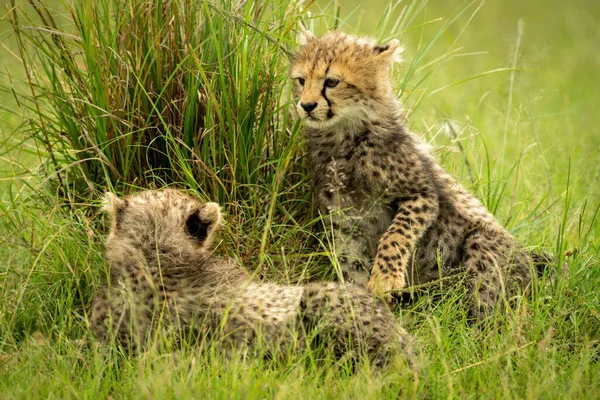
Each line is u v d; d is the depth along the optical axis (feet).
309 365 27.20
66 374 25.88
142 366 25.11
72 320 29.96
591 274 34.35
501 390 25.18
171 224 28.25
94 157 32.78
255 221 33.71
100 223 33.22
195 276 28.04
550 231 38.60
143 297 27.25
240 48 33.47
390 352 27.07
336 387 25.45
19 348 28.55
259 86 34.47
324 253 31.89
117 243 28.04
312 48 34.12
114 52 32.55
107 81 33.12
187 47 33.58
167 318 27.12
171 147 33.78
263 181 34.58
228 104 32.99
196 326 27.17
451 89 62.03
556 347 28.43
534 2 88.79
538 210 41.57
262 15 34.50
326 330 27.53
